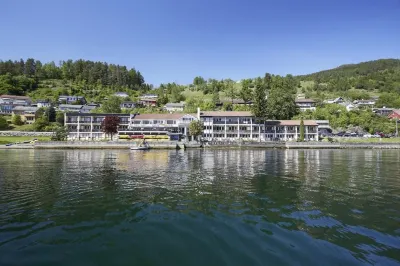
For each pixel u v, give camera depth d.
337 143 88.81
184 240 9.71
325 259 8.40
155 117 110.12
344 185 21.47
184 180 23.69
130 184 21.59
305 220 12.23
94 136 111.44
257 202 15.52
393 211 13.94
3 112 141.62
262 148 86.44
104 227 11.18
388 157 53.69
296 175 27.02
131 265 7.99
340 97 180.75
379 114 146.25
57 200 16.19
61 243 9.61
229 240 9.73
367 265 8.09
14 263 8.17
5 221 12.24
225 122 111.25
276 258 8.40
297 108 143.50
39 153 64.44
